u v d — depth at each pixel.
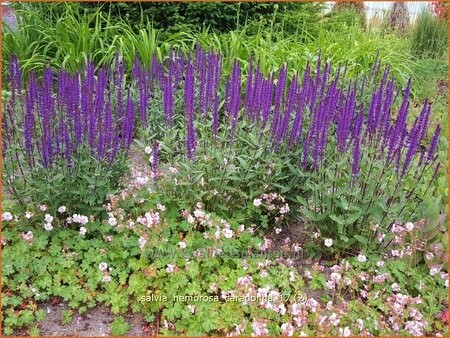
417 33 10.76
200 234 3.83
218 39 7.59
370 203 3.60
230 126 4.06
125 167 4.02
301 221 4.51
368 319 3.21
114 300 3.31
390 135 3.51
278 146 4.00
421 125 3.36
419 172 3.73
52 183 3.70
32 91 3.76
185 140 4.23
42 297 3.32
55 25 7.83
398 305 3.18
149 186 4.41
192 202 3.97
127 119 3.86
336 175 3.62
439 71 9.27
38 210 3.82
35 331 3.12
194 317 3.19
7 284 3.38
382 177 3.58
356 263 3.65
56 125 4.07
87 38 7.35
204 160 3.96
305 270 3.63
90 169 3.83
